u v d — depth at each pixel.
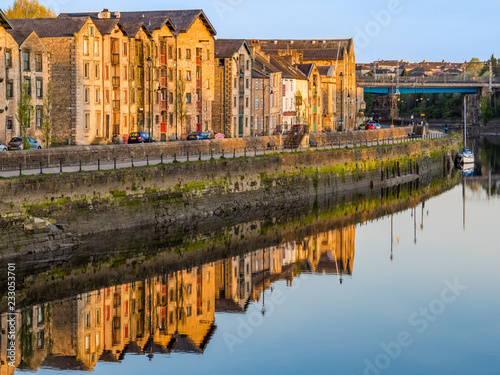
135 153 88.69
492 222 97.31
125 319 57.59
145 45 119.25
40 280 64.19
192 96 130.38
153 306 60.72
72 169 77.62
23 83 92.69
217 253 77.06
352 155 120.12
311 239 85.94
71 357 50.69
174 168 84.50
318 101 176.75
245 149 99.12
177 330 56.16
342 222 96.25
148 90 120.31
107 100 112.31
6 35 95.56
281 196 102.31
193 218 86.56
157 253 74.81
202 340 54.50
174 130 126.94
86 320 56.75
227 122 136.12
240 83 139.12
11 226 65.88
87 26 107.44
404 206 110.12
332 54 188.38
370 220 98.12
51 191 70.69
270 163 100.75
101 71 110.62
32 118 99.31
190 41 129.38
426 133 173.00
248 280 69.00
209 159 92.81
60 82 105.75
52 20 108.00
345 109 193.12
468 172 155.50
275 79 152.50
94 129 109.69
